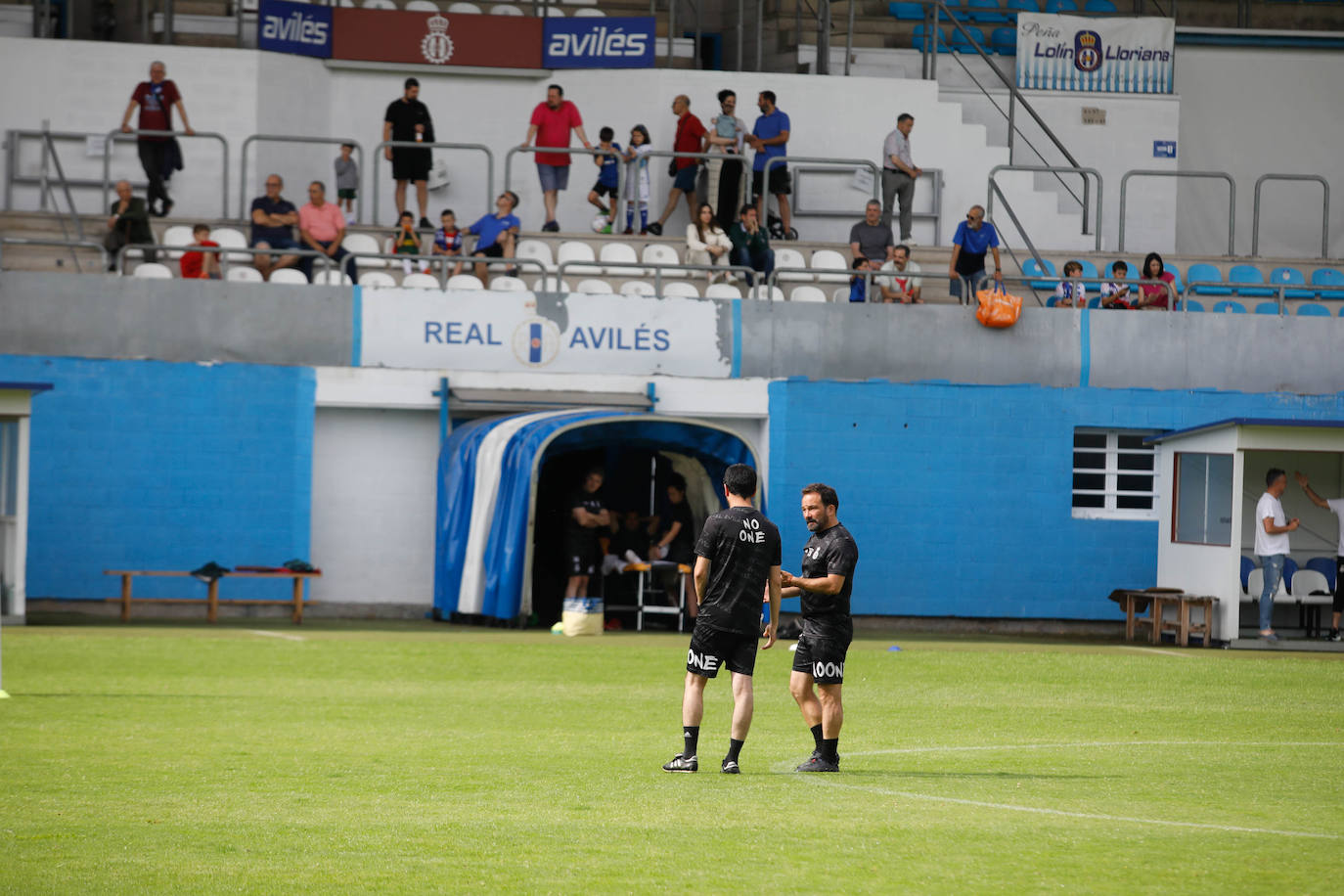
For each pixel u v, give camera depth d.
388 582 85.81
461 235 95.44
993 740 44.09
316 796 33.09
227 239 94.88
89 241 88.56
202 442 83.44
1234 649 77.75
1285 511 85.81
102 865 26.33
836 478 88.06
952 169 112.94
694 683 36.84
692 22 122.88
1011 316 88.19
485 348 85.94
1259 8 125.88
